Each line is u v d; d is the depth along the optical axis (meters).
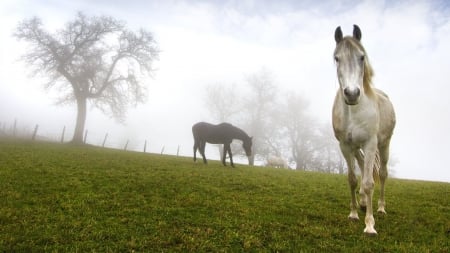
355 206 5.87
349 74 4.68
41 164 10.70
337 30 5.30
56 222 5.07
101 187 7.91
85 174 9.49
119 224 5.18
